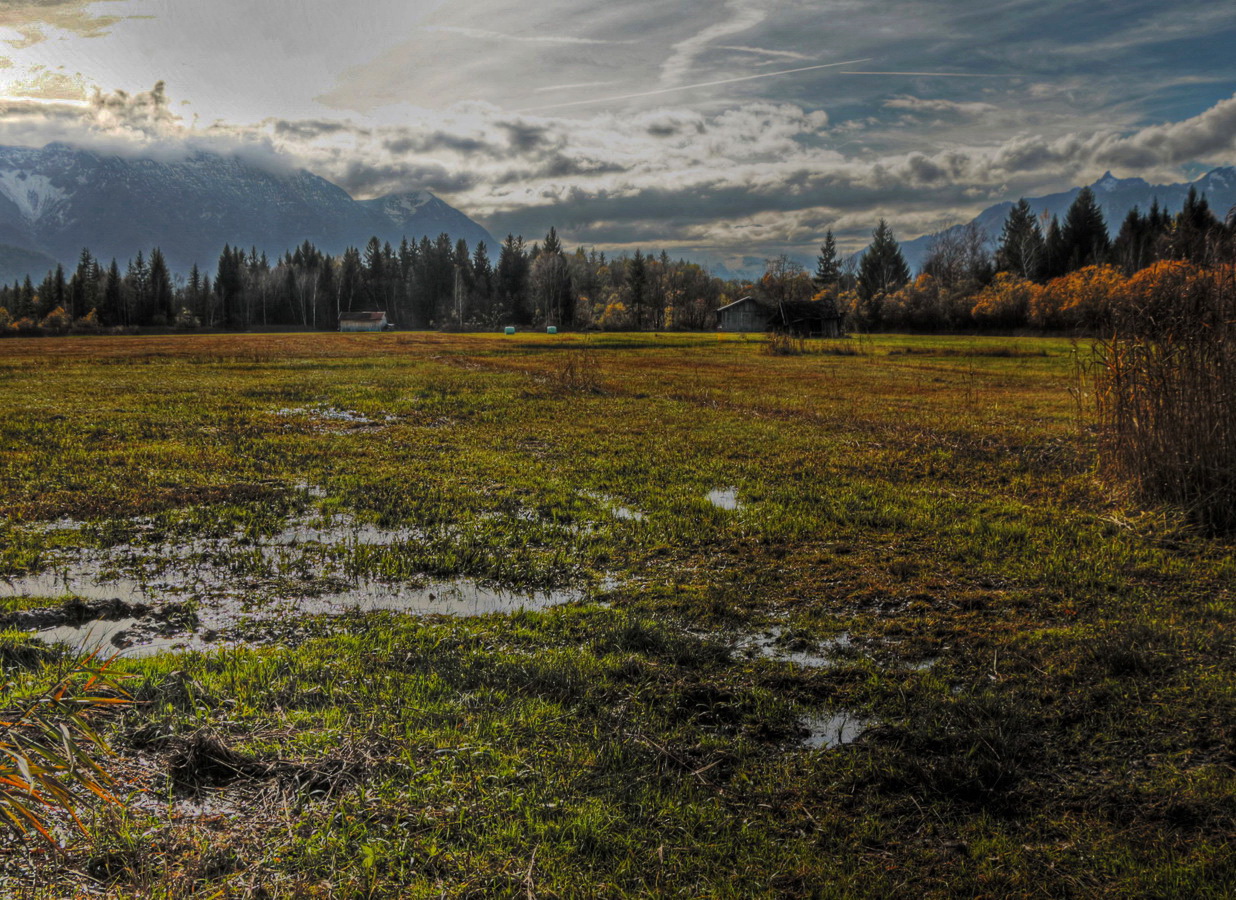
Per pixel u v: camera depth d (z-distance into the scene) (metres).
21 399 23.91
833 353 50.81
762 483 12.51
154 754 4.20
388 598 7.49
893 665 5.90
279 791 3.95
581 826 3.79
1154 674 5.60
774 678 5.60
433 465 14.03
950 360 45.06
